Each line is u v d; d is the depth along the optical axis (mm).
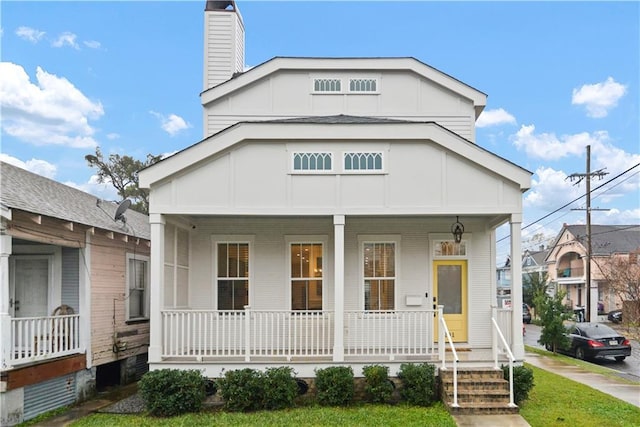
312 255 12352
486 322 12219
